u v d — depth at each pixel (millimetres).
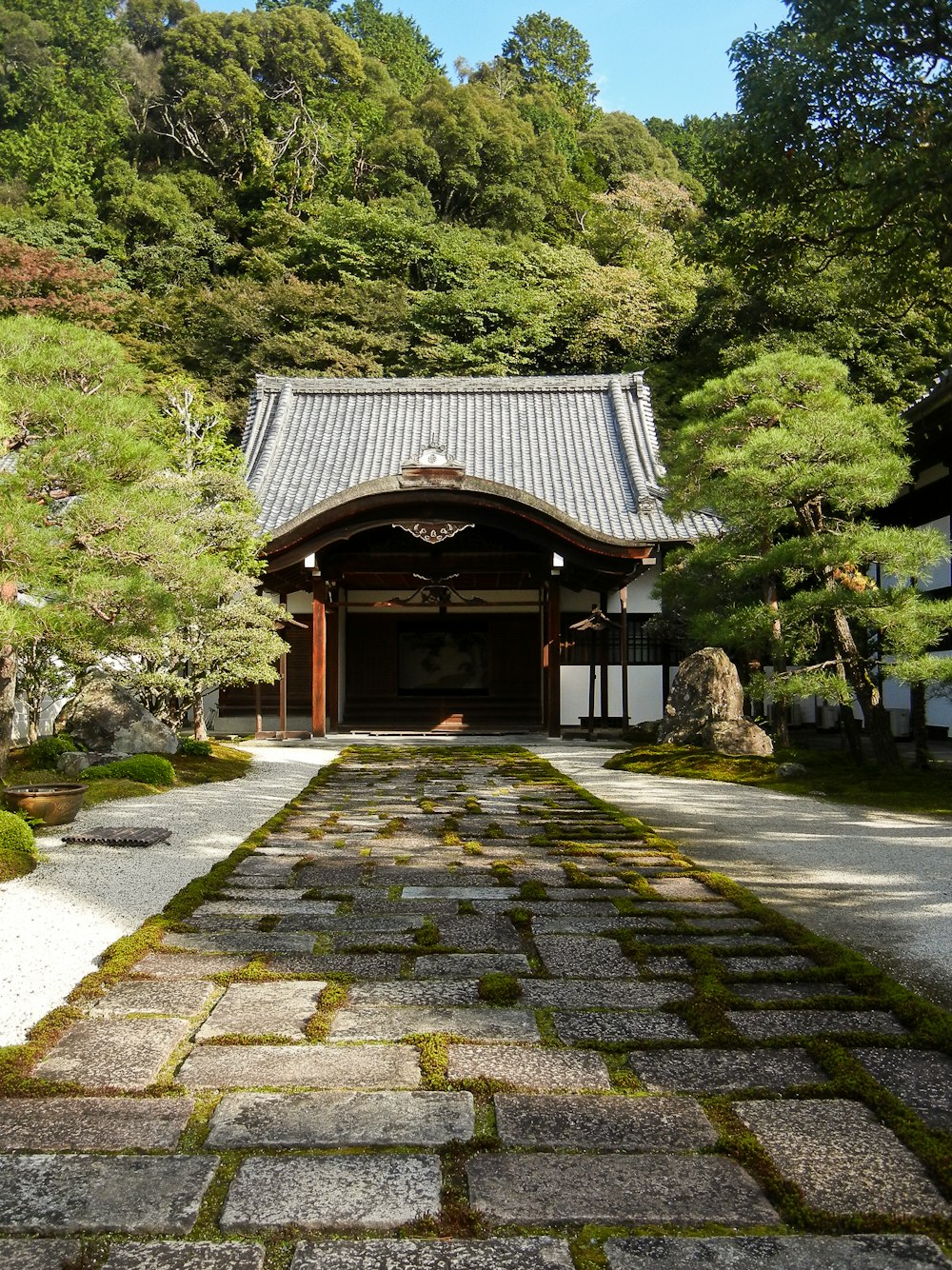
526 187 45219
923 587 16062
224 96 49812
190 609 9422
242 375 31703
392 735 18484
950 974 4301
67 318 29734
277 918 5188
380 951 4590
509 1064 3312
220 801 9500
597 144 52438
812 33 9500
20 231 37031
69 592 7828
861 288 13133
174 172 48250
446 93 47562
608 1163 2674
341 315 33594
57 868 6176
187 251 39500
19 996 3939
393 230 36500
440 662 21266
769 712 18000
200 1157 2693
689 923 5117
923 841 7543
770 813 9078
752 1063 3328
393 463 21594
